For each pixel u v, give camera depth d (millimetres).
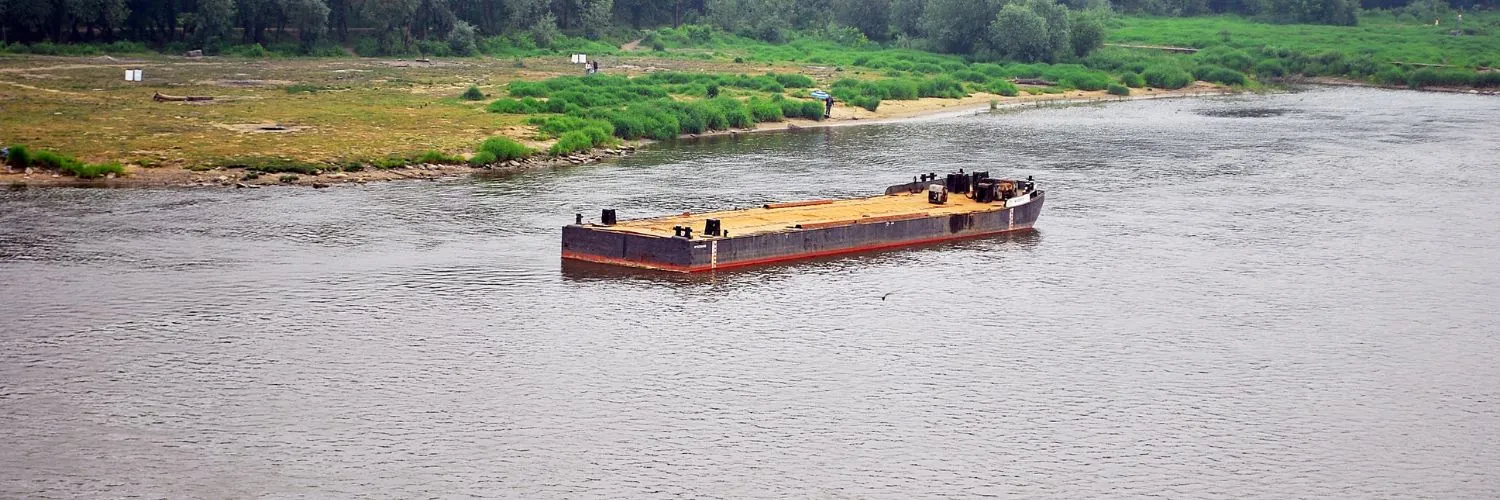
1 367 48688
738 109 127625
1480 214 81250
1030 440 44094
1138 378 49875
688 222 68500
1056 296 60688
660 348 52156
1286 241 72688
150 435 43156
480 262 64688
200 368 49125
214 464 41250
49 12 170875
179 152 91062
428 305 57250
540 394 47188
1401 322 57344
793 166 99188
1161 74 182125
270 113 112000
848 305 58562
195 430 43625
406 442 43125
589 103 127625
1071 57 198000
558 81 142125
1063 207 82625
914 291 61094
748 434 44156
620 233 63562
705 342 53000
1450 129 129375
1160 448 43656
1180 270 65875
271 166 87688
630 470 41469
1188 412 46625
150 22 184875
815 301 59062
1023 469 41906
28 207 75438
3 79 132625
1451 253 70250
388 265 63781
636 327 54750
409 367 49625
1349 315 58312
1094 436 44500
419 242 68625
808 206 75312
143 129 100250
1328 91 181250
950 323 56188
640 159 102250
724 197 83500
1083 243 71750
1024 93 168500
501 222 74000
